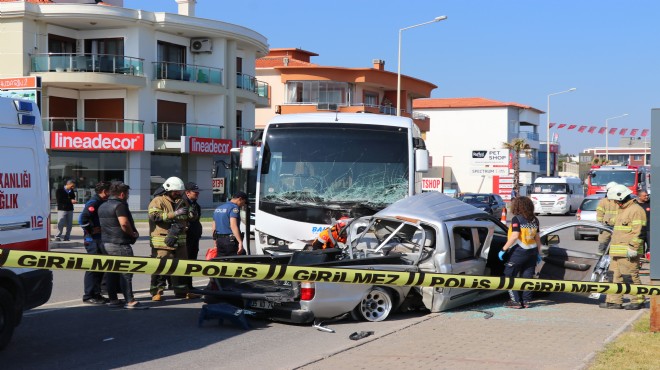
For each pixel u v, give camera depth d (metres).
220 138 46.09
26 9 39.38
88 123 41.47
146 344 8.62
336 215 12.57
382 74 59.88
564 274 11.81
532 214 10.64
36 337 8.95
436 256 10.13
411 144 13.01
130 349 8.36
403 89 62.97
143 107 42.72
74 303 11.46
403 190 12.77
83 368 7.50
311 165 12.87
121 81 41.19
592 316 10.02
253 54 50.81
